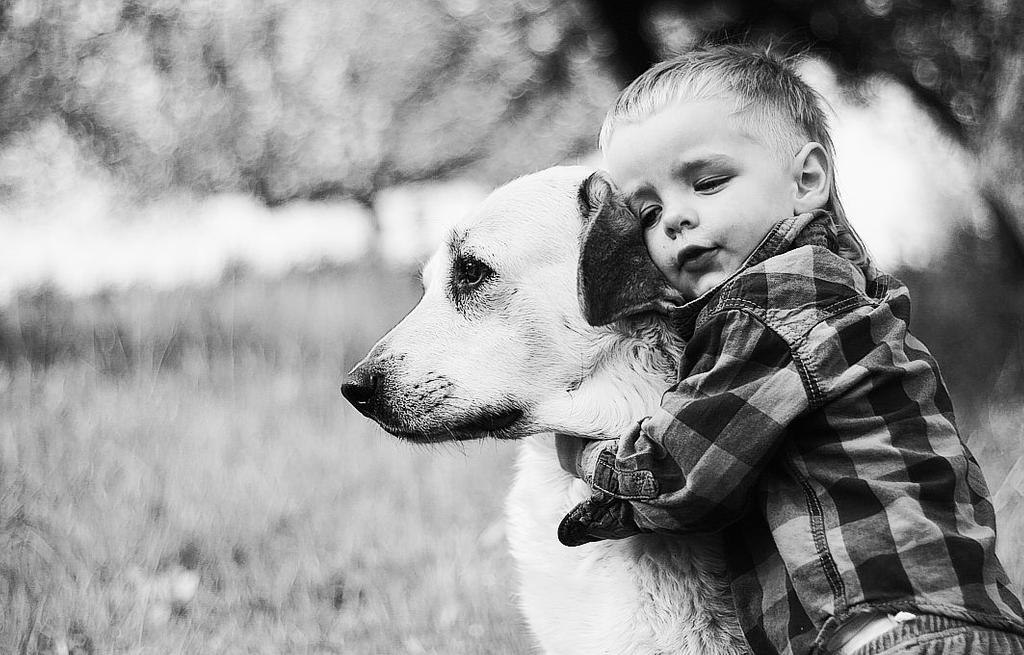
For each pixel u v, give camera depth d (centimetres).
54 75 830
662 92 251
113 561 423
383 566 456
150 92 895
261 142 967
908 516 204
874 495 208
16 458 520
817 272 229
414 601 416
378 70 992
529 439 296
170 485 512
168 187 934
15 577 395
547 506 280
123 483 510
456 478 591
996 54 748
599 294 258
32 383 686
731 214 239
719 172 242
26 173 845
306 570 439
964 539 203
